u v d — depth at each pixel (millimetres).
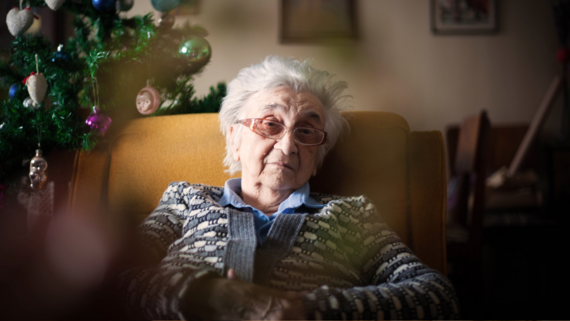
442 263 1026
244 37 2709
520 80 2859
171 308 674
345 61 2709
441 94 2830
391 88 2803
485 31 2830
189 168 1117
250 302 626
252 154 950
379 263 851
